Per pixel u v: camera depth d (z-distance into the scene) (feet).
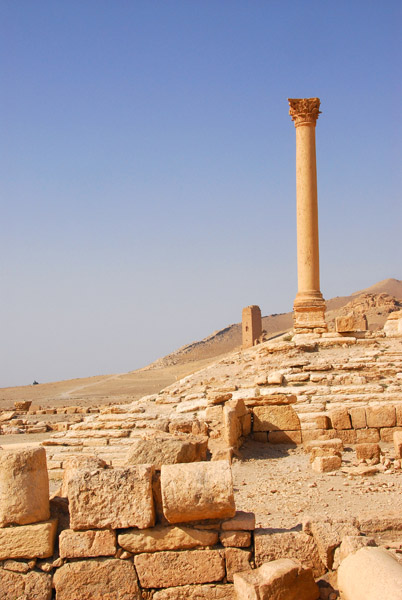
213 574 30.12
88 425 73.97
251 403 70.59
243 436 68.64
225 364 95.04
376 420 67.97
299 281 112.37
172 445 39.17
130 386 257.14
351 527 30.83
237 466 59.47
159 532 30.35
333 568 29.91
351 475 52.37
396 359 84.12
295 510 41.93
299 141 114.21
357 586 26.55
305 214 112.57
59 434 73.67
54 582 30.09
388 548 32.37
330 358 87.40
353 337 96.94
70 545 30.25
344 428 68.18
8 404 198.80
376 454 58.13
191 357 442.50
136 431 71.15
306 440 68.59
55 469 63.41
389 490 46.75
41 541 30.30
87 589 29.99
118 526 30.22
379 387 75.87
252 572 29.37
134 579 30.14
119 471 30.58
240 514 31.42
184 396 81.97
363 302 349.20
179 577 30.07
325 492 46.91
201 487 30.04
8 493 30.48
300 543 30.42
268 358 91.45
